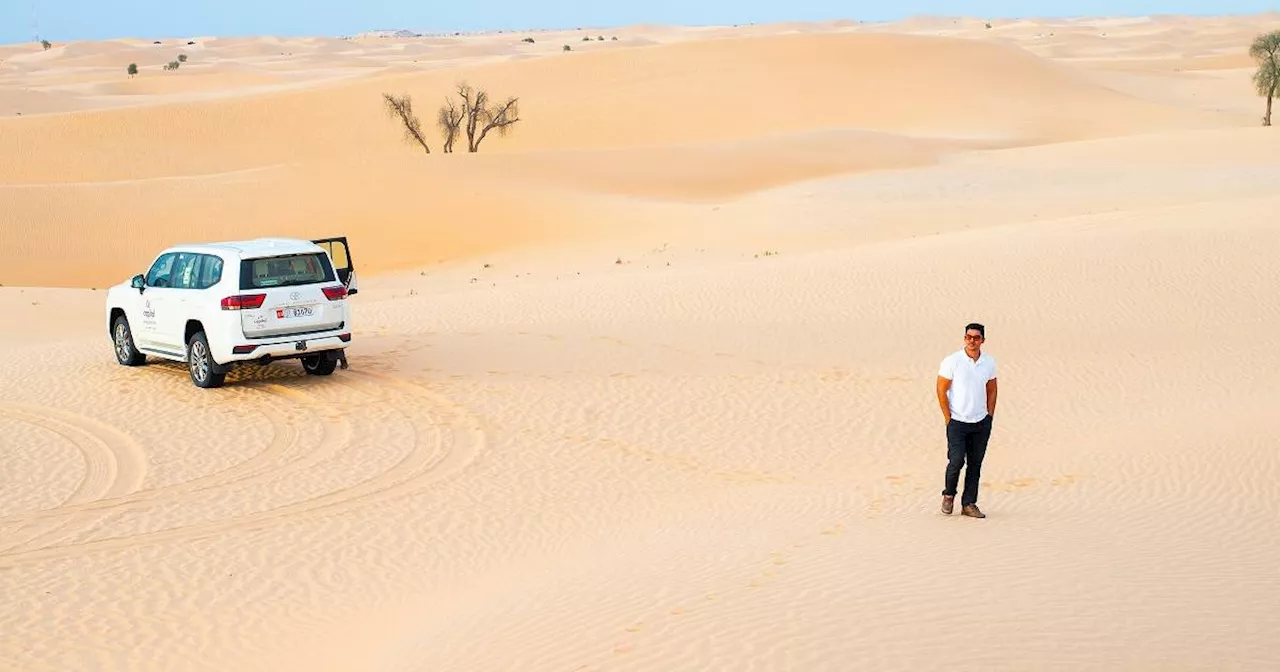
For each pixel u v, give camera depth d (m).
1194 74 140.50
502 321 23.02
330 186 52.97
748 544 10.61
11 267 43.81
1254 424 15.11
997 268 25.78
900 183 54.88
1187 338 20.50
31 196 50.56
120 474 13.73
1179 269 24.84
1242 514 11.20
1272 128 63.91
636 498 13.02
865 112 99.81
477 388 17.77
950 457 11.23
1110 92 112.19
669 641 7.80
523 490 13.25
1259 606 8.13
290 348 17.64
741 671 7.11
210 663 8.69
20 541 11.46
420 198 51.38
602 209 49.91
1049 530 10.61
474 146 86.25
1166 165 55.66
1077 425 15.97
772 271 27.23
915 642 7.43
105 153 88.50
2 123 93.88
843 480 13.59
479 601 9.62
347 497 12.91
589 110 101.62
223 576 10.57
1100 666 6.96
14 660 8.74
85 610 9.76
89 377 19.17
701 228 45.50
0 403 17.33
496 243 45.94
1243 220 29.36
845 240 41.19
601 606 8.87
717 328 21.88
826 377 18.34
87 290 34.12
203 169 87.38
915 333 21.14
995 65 114.12
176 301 18.45
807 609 8.25
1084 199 47.62
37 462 14.20
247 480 13.51
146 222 49.00
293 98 104.56
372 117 101.12
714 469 14.19
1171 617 7.87
